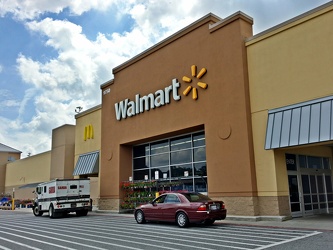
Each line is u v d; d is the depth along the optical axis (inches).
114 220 784.3
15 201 1742.1
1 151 2380.7
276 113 642.8
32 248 412.8
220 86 737.6
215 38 764.6
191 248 377.4
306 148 722.8
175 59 860.6
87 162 1179.9
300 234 461.4
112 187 1029.8
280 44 656.4
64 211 930.1
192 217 554.3
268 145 629.9
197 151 826.8
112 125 1068.5
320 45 595.8
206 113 759.7
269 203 634.8
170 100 858.1
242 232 498.6
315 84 593.6
